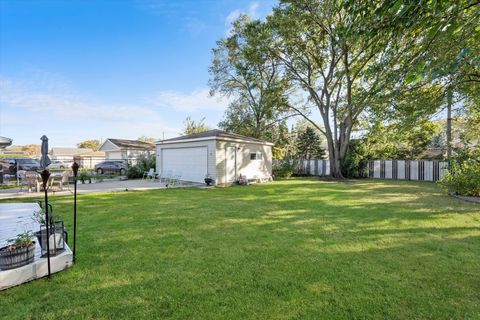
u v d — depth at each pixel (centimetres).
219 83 2264
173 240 430
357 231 476
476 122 1044
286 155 2116
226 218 585
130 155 2750
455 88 760
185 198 880
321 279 291
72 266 326
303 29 1441
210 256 361
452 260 339
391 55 520
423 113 883
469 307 235
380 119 1085
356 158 1684
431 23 254
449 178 891
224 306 240
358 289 268
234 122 2380
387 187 1189
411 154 1784
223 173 1327
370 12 294
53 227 326
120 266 328
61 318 224
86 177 1451
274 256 360
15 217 563
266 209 685
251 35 1573
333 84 1673
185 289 271
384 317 222
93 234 462
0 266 276
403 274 301
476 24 247
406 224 518
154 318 223
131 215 614
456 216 582
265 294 261
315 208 694
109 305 242
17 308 238
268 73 2012
